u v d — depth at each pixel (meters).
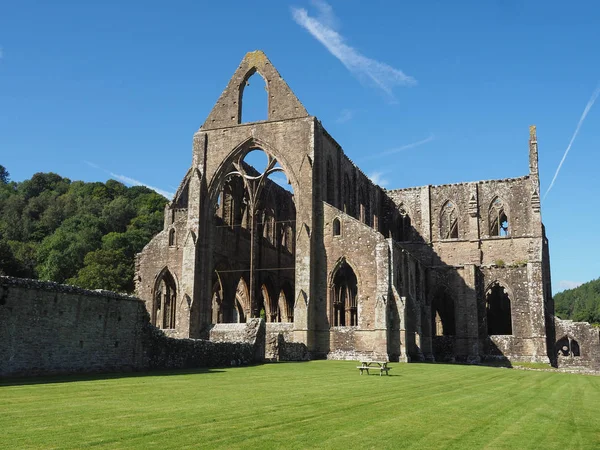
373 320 56.38
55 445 12.69
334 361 53.50
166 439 13.50
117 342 33.03
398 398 22.78
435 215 84.56
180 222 66.88
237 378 30.12
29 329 28.22
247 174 68.19
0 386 23.36
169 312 71.81
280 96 63.28
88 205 146.88
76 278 95.25
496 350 70.06
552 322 69.81
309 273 58.03
